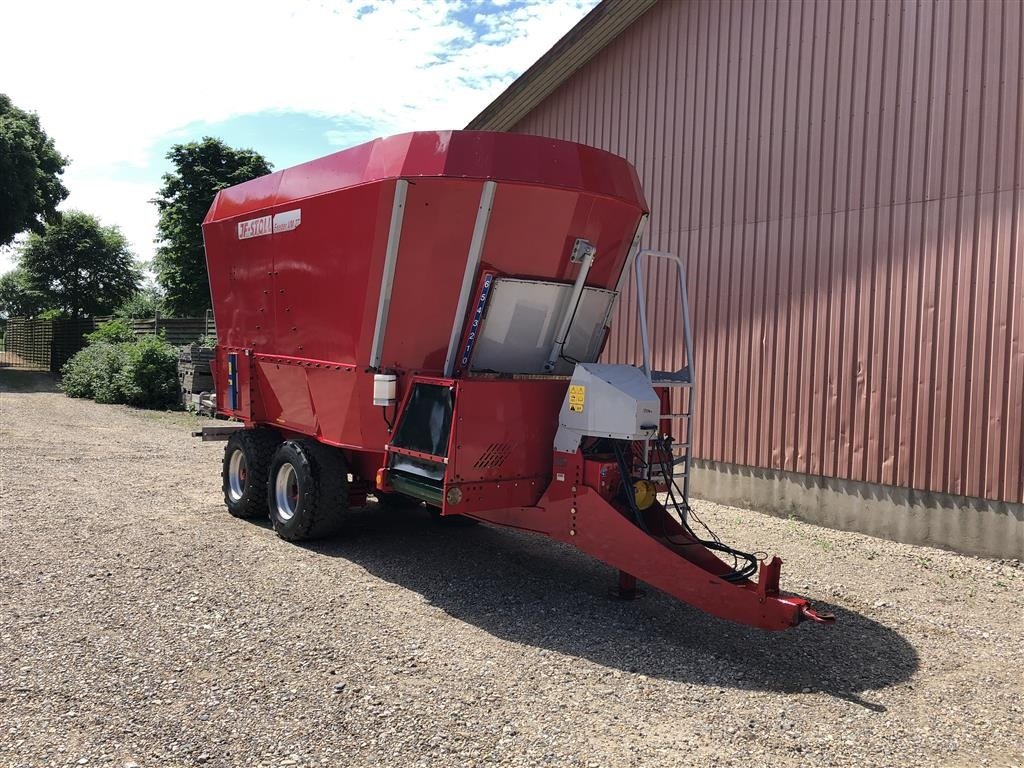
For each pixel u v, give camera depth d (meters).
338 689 3.95
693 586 4.74
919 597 6.01
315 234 6.46
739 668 4.52
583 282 5.96
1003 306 6.89
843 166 8.15
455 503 5.21
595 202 5.66
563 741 3.55
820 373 8.34
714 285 9.47
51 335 28.73
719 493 9.43
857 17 8.03
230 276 8.02
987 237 7.00
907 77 7.61
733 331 9.24
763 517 8.74
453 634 4.83
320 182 6.39
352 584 5.71
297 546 6.70
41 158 29.97
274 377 7.30
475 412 5.25
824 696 4.19
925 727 3.87
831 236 8.25
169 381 17.88
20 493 8.09
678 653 4.71
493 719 3.73
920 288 7.48
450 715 3.74
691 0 9.80
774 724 3.83
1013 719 3.99
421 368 5.92
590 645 4.77
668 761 3.42
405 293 5.76
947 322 7.28
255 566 6.00
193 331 21.00
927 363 7.43
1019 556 6.82
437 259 5.59
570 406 5.36
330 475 6.54
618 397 5.04
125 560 5.94
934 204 7.39
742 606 4.55
